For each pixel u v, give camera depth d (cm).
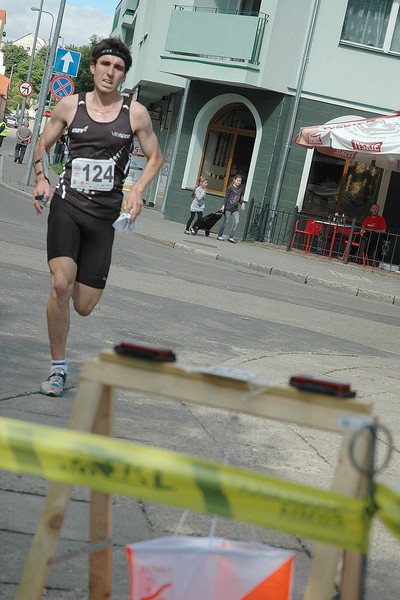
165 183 4616
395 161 3394
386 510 265
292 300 2105
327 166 3797
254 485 262
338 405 305
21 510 527
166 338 1264
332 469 727
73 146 779
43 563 317
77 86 10781
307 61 3734
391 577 519
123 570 467
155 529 536
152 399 873
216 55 3772
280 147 3794
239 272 2594
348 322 1922
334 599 419
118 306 1462
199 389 314
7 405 753
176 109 4531
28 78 9094
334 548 305
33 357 962
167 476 263
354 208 3806
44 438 266
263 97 3803
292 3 3684
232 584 320
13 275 1537
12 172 5162
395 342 1767
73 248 784
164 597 320
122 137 774
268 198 3803
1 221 2508
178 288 1873
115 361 322
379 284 2923
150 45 4244
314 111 3772
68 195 779
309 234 3462
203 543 336
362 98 3778
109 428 335
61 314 800
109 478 265
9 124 17688
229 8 3978
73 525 518
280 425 841
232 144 3944
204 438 761
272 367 1172
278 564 323
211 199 3969
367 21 3756
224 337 1380
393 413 1005
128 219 724
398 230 3800
